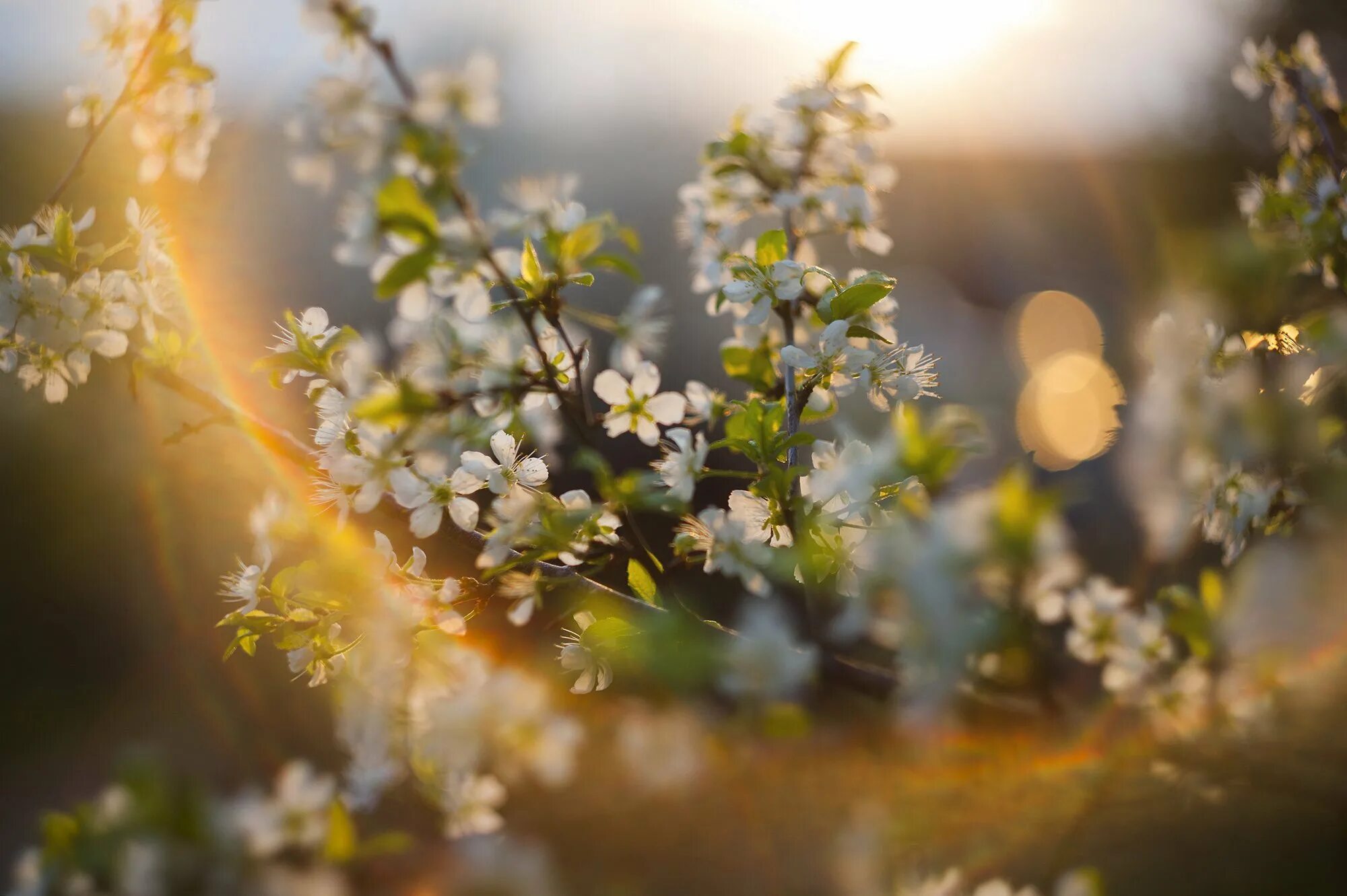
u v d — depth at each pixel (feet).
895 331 2.49
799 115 2.55
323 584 2.34
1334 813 2.20
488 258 2.14
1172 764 2.16
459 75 2.11
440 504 2.34
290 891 2.03
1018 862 2.11
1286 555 2.22
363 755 2.26
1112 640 2.18
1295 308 2.34
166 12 2.47
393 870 2.06
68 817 2.04
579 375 2.24
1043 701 2.08
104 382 4.43
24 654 4.44
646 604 2.30
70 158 5.56
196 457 4.17
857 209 2.57
